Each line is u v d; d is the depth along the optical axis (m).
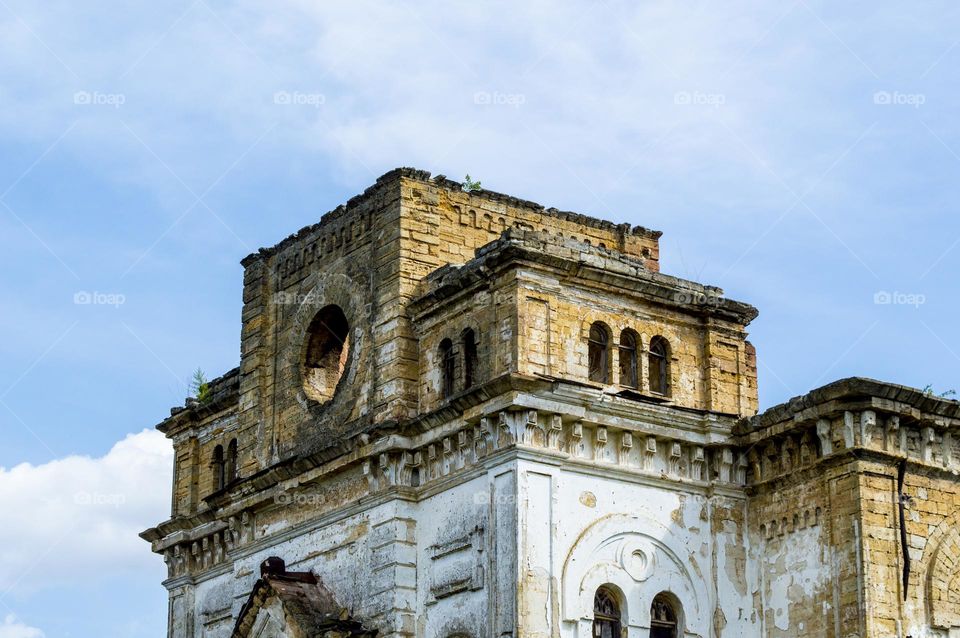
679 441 53.31
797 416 52.50
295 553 57.00
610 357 53.00
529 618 48.41
